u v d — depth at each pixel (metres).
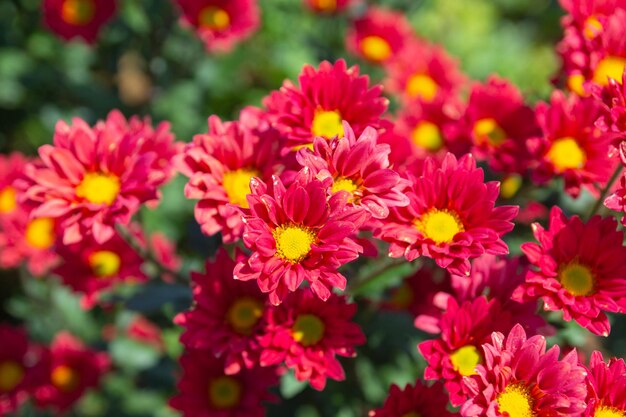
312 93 0.47
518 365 0.42
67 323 0.76
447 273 0.52
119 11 0.85
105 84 1.01
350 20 0.94
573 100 0.50
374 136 0.43
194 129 0.91
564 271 0.44
